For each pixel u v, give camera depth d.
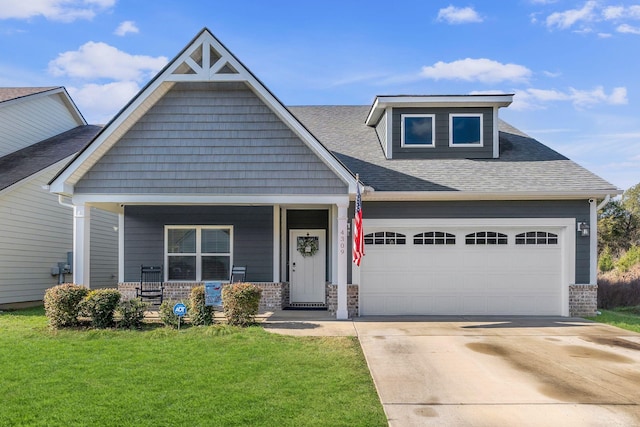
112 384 6.48
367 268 13.10
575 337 10.03
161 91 12.22
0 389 6.25
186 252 14.15
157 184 12.21
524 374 7.30
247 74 11.95
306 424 5.27
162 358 7.79
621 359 8.23
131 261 14.04
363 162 14.45
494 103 14.55
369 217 13.06
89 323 10.51
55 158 17.09
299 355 8.15
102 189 12.16
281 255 14.66
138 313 10.39
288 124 12.21
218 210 14.12
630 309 15.80
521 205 13.03
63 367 7.24
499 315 12.99
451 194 12.61
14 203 15.52
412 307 13.05
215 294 10.67
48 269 17.17
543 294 13.07
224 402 5.85
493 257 13.12
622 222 36.19
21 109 18.48
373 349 8.78
